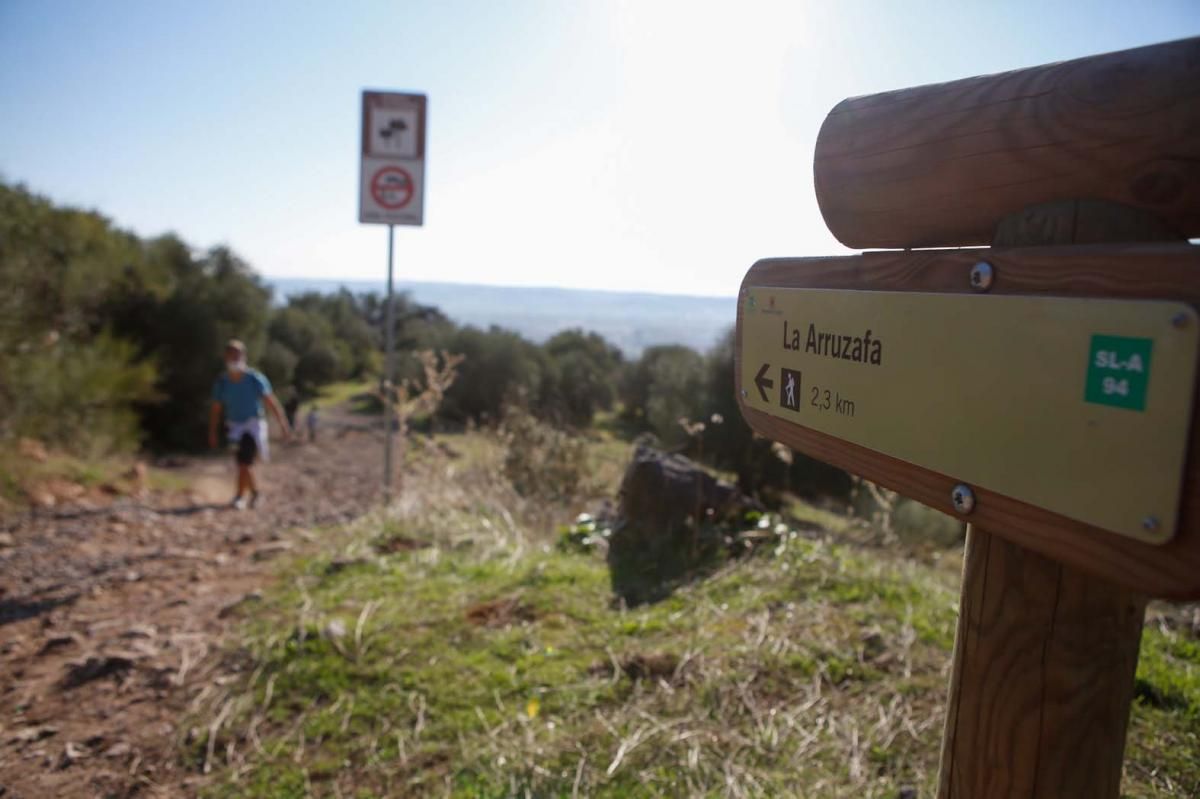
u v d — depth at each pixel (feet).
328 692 10.14
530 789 8.04
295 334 112.68
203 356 58.75
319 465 48.03
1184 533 2.80
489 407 62.03
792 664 10.00
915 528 21.84
